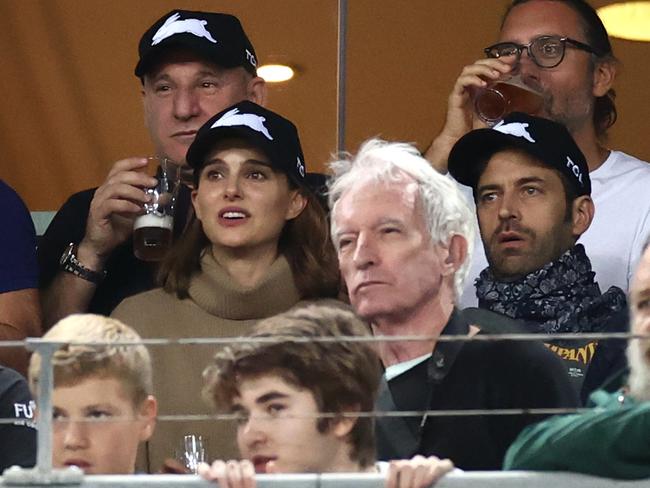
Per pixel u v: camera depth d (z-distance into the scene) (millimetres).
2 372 18906
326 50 25141
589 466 15047
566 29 23188
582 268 21203
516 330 19109
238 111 21531
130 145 25484
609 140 23984
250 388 16656
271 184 21328
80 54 25594
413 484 14977
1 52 25688
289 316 17062
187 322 21094
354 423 16594
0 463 18094
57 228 23047
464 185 22406
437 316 18703
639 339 16156
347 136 25000
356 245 18844
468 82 23078
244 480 14992
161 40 23000
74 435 17172
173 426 19172
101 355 17438
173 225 22297
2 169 25562
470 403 17938
